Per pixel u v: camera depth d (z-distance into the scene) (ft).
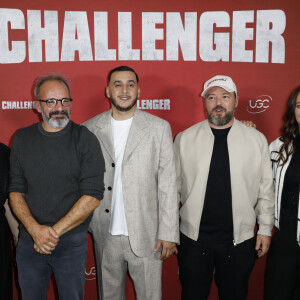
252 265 6.21
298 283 5.94
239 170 5.94
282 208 6.01
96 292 7.98
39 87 5.30
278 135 7.70
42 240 4.92
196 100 7.63
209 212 6.03
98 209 5.97
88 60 7.54
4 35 7.41
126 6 7.43
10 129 7.64
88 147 5.21
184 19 7.47
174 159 5.94
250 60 7.54
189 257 6.15
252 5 7.43
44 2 7.39
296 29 7.45
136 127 5.82
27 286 5.31
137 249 5.73
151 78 7.59
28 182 5.15
